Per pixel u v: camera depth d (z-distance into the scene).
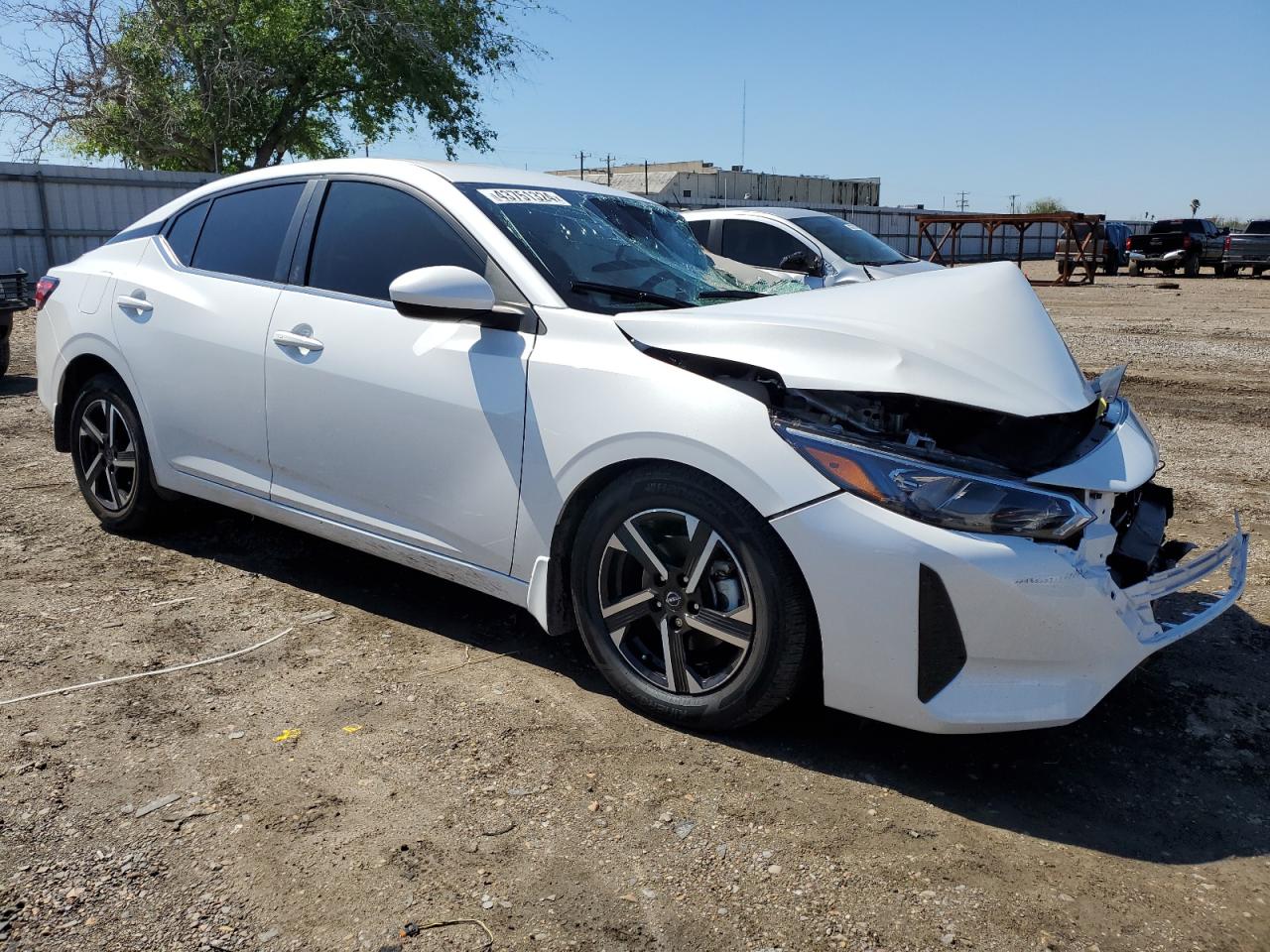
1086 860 2.38
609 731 2.89
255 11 24.34
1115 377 3.33
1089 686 2.51
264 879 2.23
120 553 4.28
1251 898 2.25
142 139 23.73
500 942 2.05
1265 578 4.17
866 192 54.31
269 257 3.81
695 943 2.06
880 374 2.61
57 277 4.60
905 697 2.52
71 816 2.43
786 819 2.49
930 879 2.29
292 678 3.19
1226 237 30.30
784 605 2.62
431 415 3.21
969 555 2.42
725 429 2.64
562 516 3.00
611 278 3.30
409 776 2.64
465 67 26.25
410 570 4.16
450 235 3.33
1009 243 45.94
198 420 3.92
